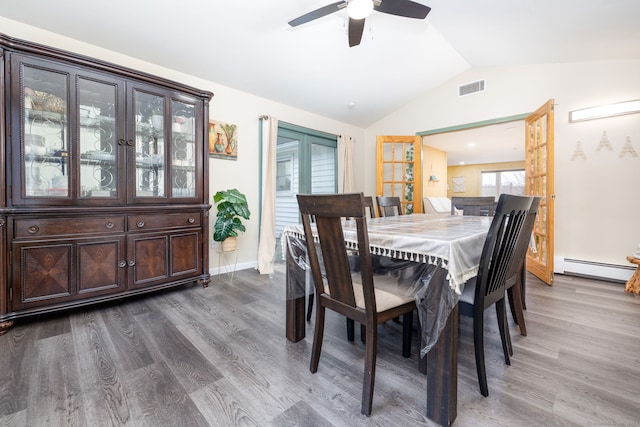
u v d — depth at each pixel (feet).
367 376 3.90
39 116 6.43
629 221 10.04
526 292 9.01
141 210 7.75
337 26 9.04
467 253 4.08
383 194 15.84
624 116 10.03
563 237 11.18
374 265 5.55
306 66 10.85
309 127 14.39
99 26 7.63
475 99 13.46
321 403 4.09
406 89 14.06
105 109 7.37
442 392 3.68
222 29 8.40
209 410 3.92
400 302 4.34
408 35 10.27
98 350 5.43
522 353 5.45
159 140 8.31
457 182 35.19
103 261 7.15
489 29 9.39
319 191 15.16
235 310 7.46
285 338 6.01
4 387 4.32
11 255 6.03
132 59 9.02
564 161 11.13
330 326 6.73
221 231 9.83
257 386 4.44
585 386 4.46
